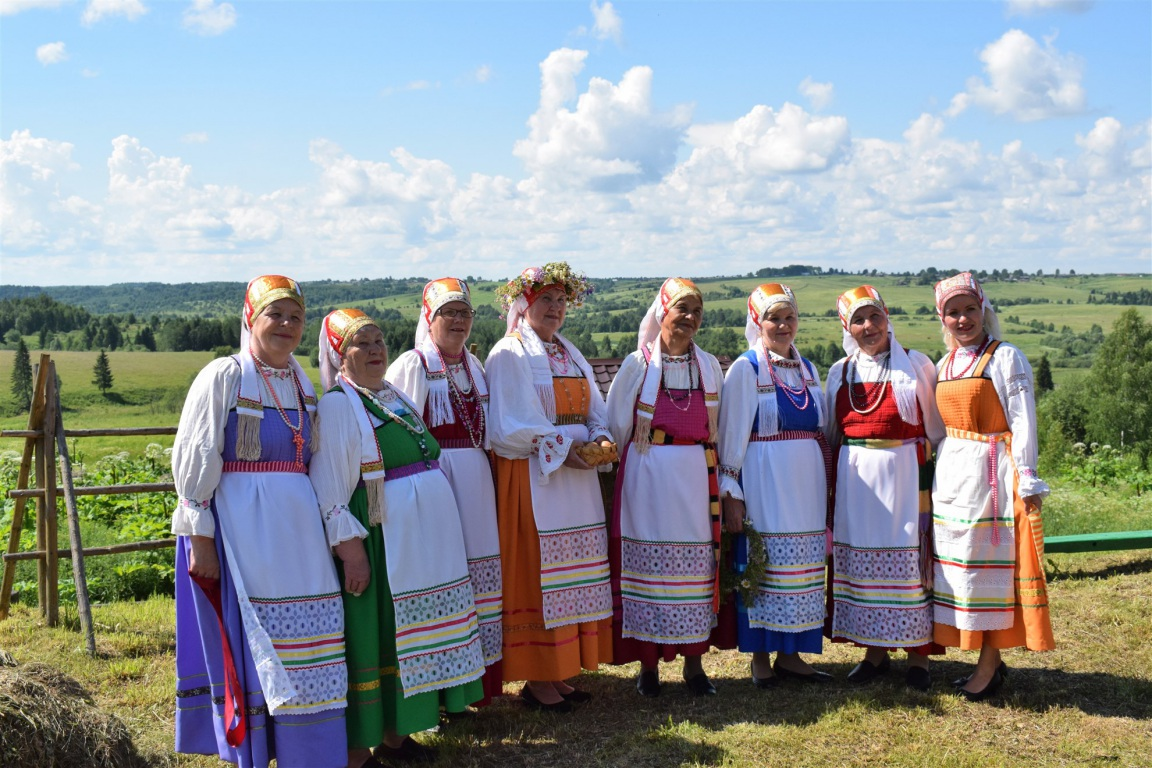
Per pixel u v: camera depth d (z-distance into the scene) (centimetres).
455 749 473
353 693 432
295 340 427
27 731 374
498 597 496
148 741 471
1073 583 741
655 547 533
